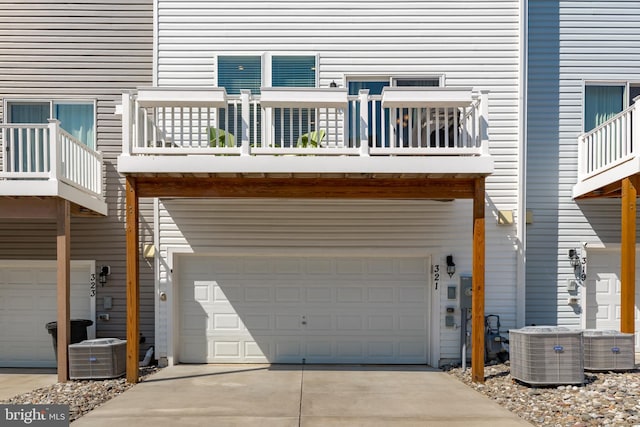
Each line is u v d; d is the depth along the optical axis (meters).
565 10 9.33
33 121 9.38
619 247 9.21
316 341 8.91
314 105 7.20
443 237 8.77
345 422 5.53
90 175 8.64
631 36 9.32
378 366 8.69
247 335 8.89
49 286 9.25
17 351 9.19
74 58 9.33
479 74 8.87
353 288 8.94
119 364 7.61
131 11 9.36
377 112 8.77
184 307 8.91
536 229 9.23
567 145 9.30
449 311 8.66
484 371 7.71
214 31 8.88
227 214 8.80
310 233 8.80
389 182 7.46
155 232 8.80
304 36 8.90
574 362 6.58
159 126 8.62
